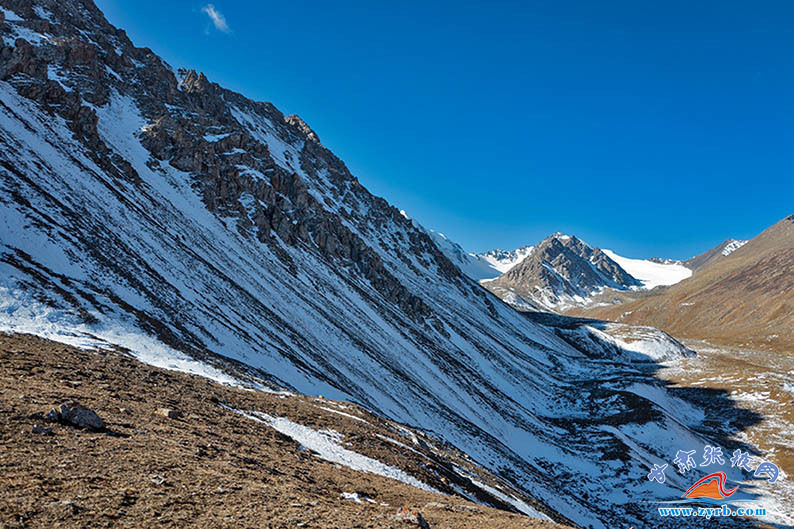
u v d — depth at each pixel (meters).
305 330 76.38
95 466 13.70
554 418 113.19
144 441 17.19
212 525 11.80
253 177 126.19
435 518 18.47
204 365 38.66
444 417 74.69
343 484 20.89
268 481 17.27
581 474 76.94
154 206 81.81
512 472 63.81
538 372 155.50
